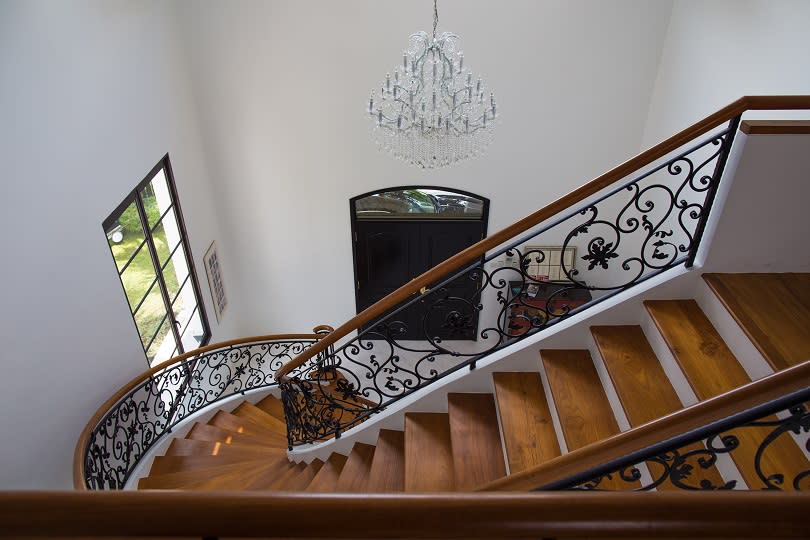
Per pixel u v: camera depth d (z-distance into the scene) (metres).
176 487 4.76
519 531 1.01
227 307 8.10
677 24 6.29
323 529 1.00
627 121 7.12
